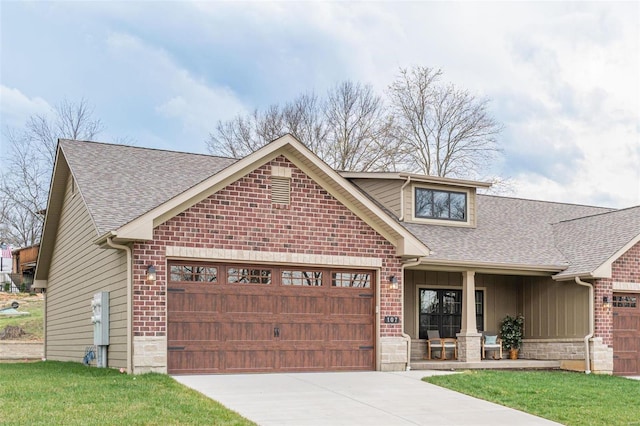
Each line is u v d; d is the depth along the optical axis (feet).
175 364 46.80
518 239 69.97
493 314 69.97
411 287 66.39
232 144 132.46
